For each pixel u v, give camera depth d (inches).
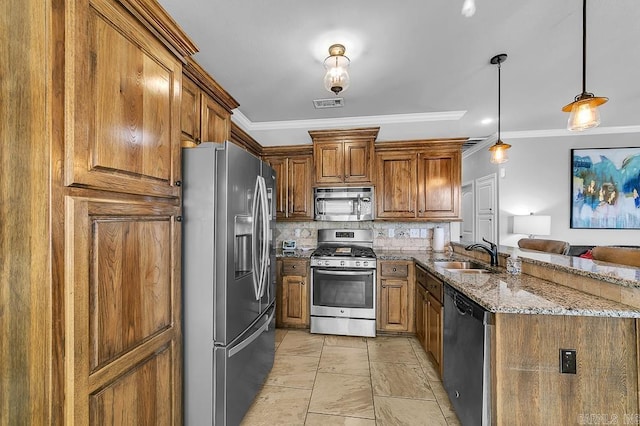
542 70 97.5
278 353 107.9
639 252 67.4
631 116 146.6
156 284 49.8
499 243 175.3
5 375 33.6
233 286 62.9
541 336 51.0
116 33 40.6
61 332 33.5
